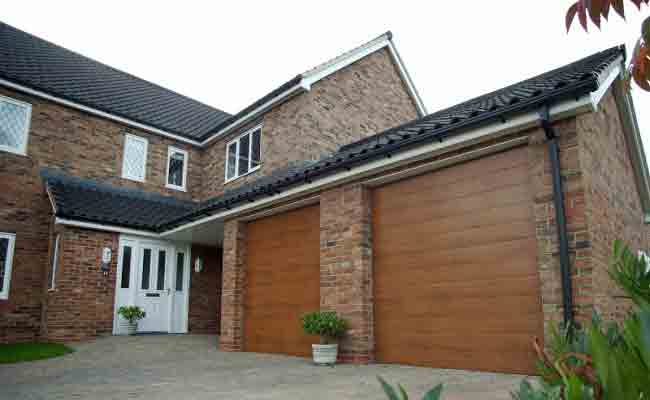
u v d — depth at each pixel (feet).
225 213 34.78
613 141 24.84
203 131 55.77
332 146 43.39
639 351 3.40
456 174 22.59
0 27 51.08
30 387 20.34
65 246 38.75
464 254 21.66
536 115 18.80
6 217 40.04
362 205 25.84
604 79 20.17
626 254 5.28
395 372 20.99
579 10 6.09
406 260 24.00
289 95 42.88
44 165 42.80
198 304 47.73
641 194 32.14
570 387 3.18
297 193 29.07
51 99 43.57
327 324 24.72
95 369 25.39
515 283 19.70
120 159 47.98
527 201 19.88
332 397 16.58
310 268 29.40
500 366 19.62
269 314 31.78
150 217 44.86
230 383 20.25
